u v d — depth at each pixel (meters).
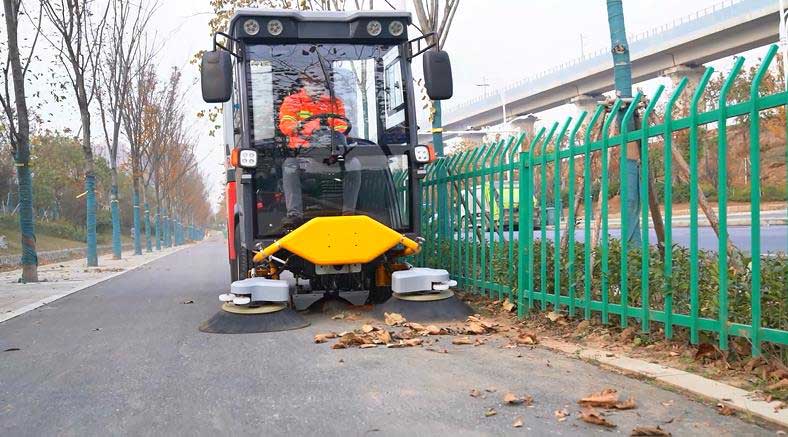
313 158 7.96
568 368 5.39
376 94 8.10
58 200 49.25
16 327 8.95
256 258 7.74
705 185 12.10
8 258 25.33
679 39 40.78
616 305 6.14
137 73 29.80
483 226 8.46
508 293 7.83
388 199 8.09
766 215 21.92
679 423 4.04
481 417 4.25
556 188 6.91
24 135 16.47
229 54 7.43
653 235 8.88
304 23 8.02
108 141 27.67
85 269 21.19
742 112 4.78
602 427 4.01
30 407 4.91
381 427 4.14
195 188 75.00
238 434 4.13
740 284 5.04
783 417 3.97
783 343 4.53
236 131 8.51
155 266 23.02
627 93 7.15
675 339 5.68
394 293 7.80
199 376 5.59
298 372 5.55
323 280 8.55
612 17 7.23
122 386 5.39
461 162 9.05
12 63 16.28
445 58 7.71
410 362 5.72
